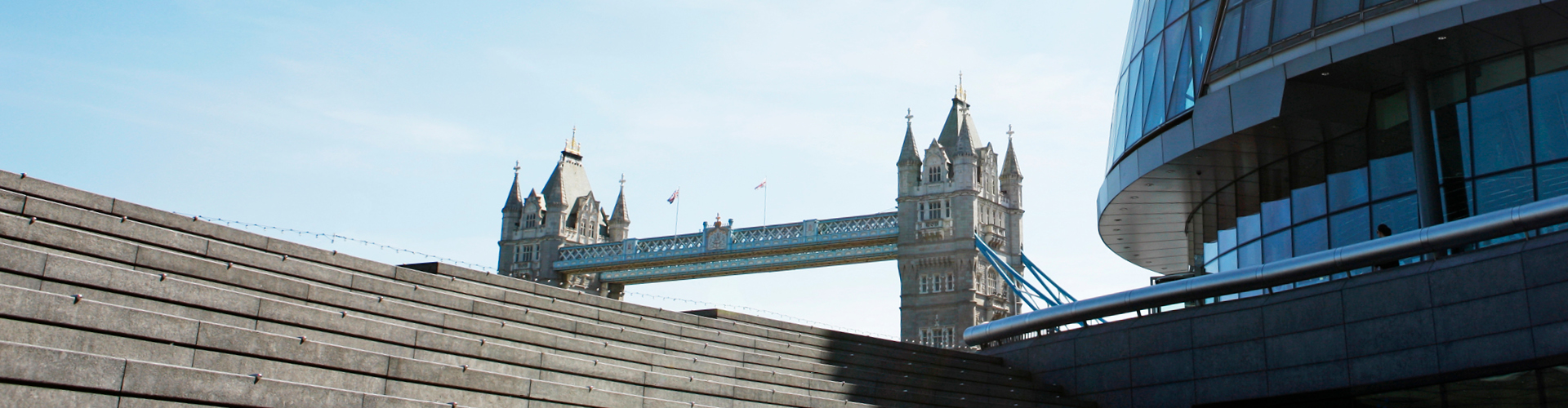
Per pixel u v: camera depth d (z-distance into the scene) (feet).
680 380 71.15
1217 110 90.43
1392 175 87.86
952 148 399.03
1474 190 81.82
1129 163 104.22
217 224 70.13
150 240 63.46
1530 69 79.82
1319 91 86.43
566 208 459.73
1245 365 79.00
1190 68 96.63
